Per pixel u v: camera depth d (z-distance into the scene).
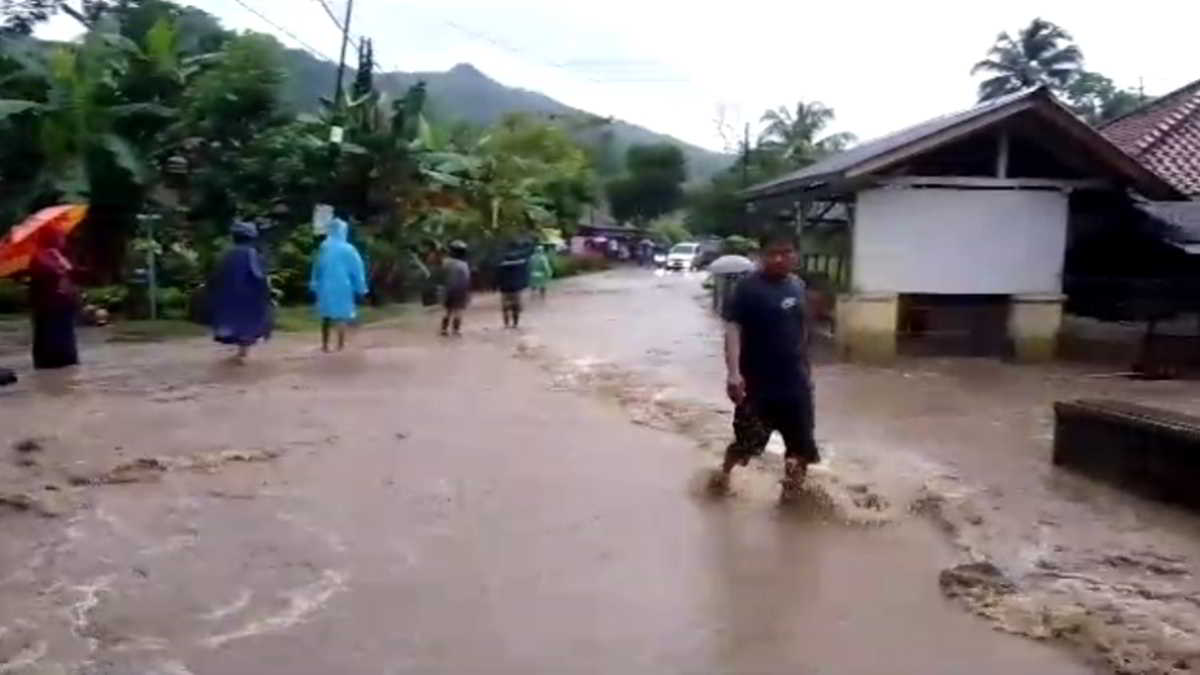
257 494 7.46
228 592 5.55
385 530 6.66
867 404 11.78
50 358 13.20
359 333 18.36
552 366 14.47
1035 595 5.57
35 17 23.11
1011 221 15.70
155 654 4.76
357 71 27.80
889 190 15.56
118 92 20.58
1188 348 15.06
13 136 19.83
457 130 35.47
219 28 28.92
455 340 17.62
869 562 6.15
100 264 20.34
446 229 28.14
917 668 4.70
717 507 7.25
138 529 6.61
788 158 54.38
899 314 16.45
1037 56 54.47
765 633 5.09
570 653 4.83
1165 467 7.50
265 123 22.59
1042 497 7.64
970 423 10.65
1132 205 16.45
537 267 29.36
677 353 16.30
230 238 19.91
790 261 7.43
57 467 8.09
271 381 12.54
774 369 7.38
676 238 67.44
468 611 5.32
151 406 10.77
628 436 9.62
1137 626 5.12
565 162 46.84
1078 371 14.74
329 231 15.55
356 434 9.52
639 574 5.90
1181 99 21.19
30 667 4.61
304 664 4.68
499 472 8.20
